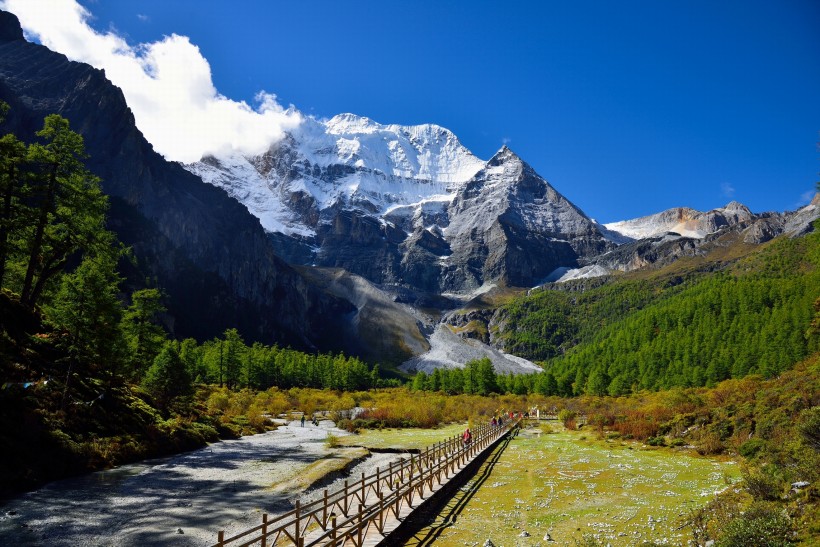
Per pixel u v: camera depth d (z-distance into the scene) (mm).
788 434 27766
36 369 36719
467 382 148000
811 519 15562
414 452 44812
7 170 38969
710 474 30094
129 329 51781
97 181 46094
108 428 36344
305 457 40375
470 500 26094
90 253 46219
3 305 40719
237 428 58094
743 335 125062
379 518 18766
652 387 119750
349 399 101062
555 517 22234
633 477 30359
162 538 19938
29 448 28266
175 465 34844
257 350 145000
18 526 20281
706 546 16516
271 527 21250
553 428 65250
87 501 24375
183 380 52938
